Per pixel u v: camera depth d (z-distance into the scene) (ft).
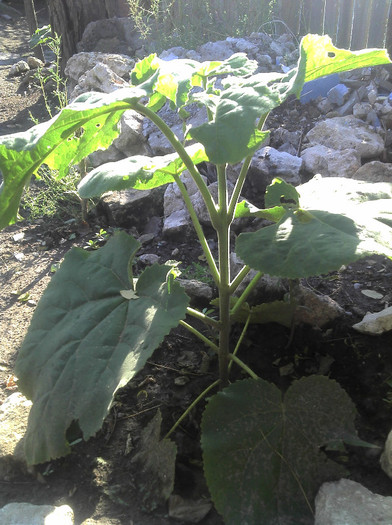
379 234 2.13
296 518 2.07
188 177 4.39
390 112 4.94
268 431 2.18
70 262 2.50
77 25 7.60
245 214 2.56
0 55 9.35
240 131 1.87
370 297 3.36
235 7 6.97
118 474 2.38
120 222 4.36
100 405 2.03
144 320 2.18
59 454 2.07
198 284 3.38
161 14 7.44
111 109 2.14
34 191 5.07
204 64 2.35
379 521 1.99
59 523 2.10
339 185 2.68
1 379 2.99
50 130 2.02
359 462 2.35
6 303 3.64
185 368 2.90
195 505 2.20
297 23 6.67
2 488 2.38
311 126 5.11
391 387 2.69
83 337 2.22
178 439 2.48
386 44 5.71
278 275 2.03
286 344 2.98
